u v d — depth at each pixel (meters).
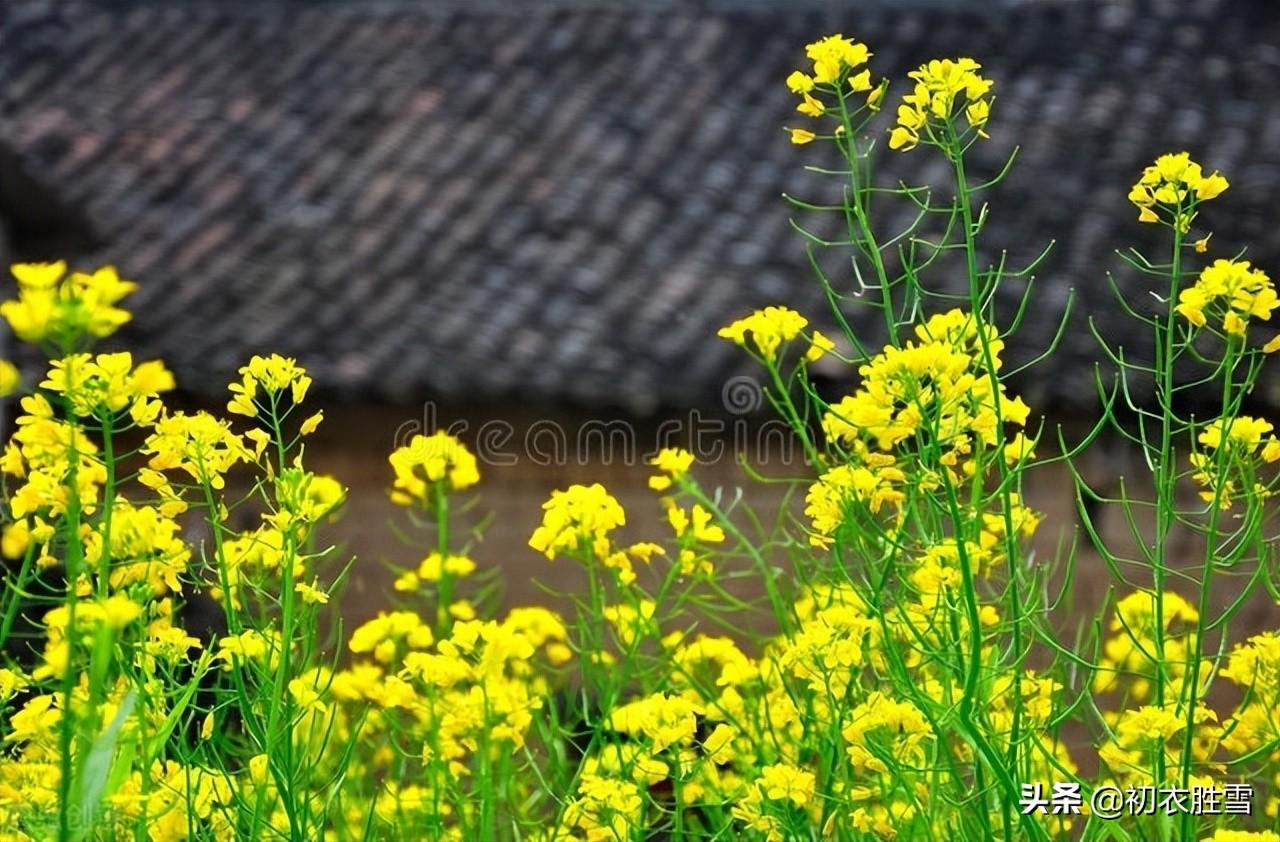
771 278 7.27
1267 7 9.17
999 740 1.92
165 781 1.79
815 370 5.94
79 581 1.58
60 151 8.86
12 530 1.74
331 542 6.38
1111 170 7.81
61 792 1.38
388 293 7.42
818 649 1.98
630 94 9.08
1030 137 8.12
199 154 8.80
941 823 1.99
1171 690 2.00
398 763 2.36
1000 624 1.90
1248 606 4.30
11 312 1.31
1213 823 2.15
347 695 2.51
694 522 2.53
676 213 7.95
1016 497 1.98
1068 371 6.04
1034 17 9.22
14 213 6.14
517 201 8.18
